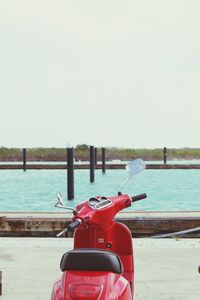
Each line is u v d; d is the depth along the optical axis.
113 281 4.31
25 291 7.20
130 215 15.79
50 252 10.07
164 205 30.50
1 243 11.00
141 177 49.03
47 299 6.79
